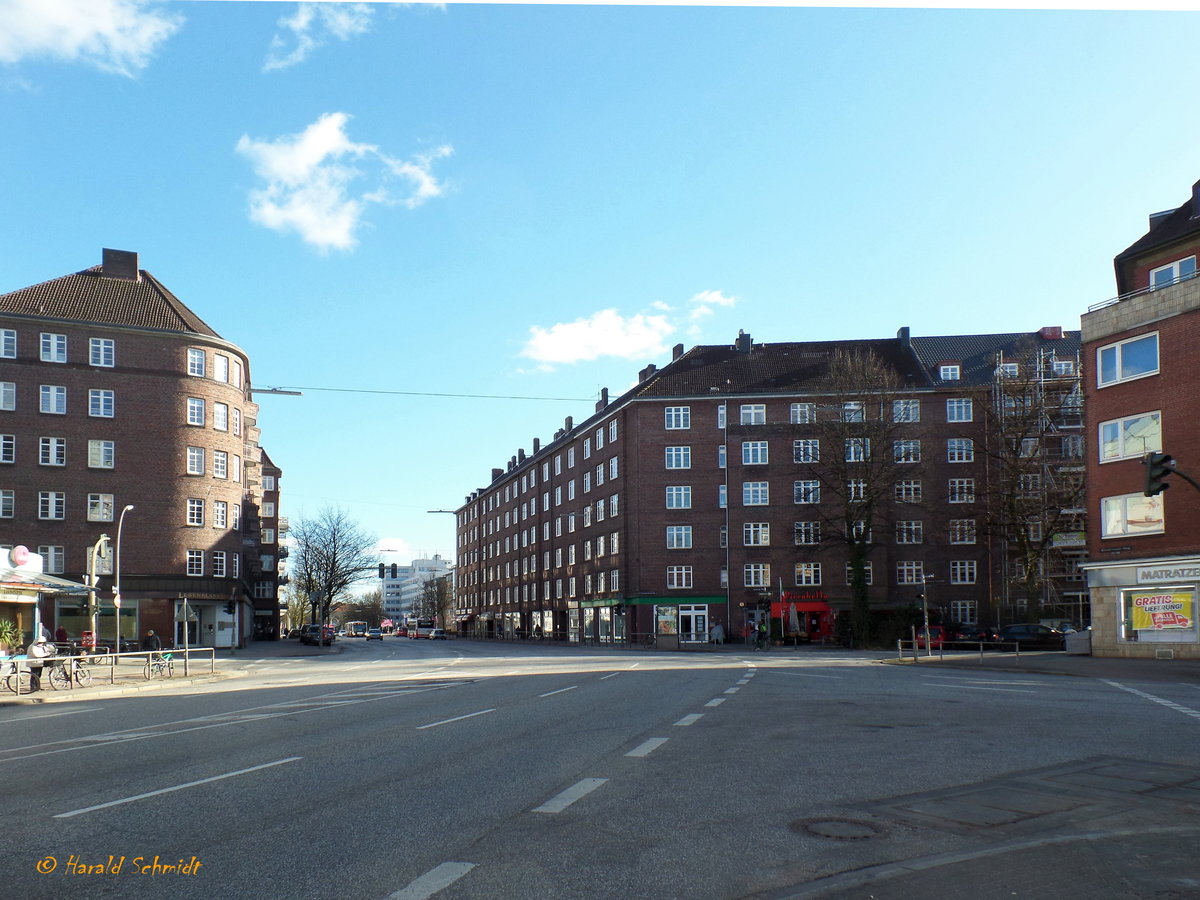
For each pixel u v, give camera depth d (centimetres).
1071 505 5203
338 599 11362
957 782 901
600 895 557
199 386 5891
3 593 3200
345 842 682
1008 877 578
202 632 5891
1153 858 618
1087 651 3509
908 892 552
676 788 874
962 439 6462
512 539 10338
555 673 2800
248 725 1470
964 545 6384
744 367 6919
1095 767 977
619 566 6881
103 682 2727
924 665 3117
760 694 1909
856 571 5244
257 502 8031
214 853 657
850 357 5847
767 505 6531
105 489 5575
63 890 580
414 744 1195
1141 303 3206
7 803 851
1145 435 3177
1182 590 3050
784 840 678
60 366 5544
